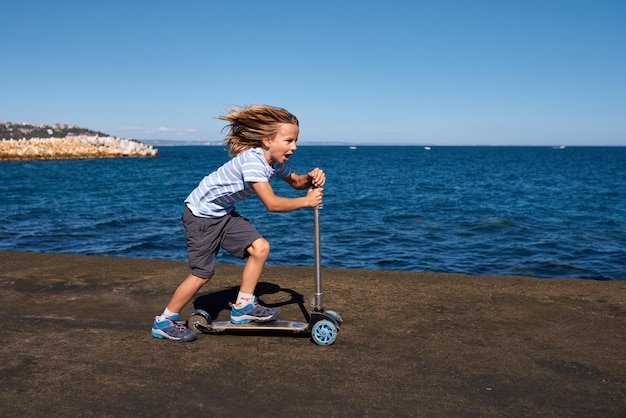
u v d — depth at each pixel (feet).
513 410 7.33
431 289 13.21
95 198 61.26
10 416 7.08
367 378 8.27
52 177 99.81
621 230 38.70
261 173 9.39
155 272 14.96
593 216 47.39
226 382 8.11
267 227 38.52
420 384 8.08
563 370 8.61
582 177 111.86
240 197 9.82
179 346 9.59
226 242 9.99
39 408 7.30
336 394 7.74
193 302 12.46
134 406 7.36
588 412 7.30
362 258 28.68
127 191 71.20
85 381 8.14
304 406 7.38
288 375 8.37
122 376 8.32
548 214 48.65
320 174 9.74
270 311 10.19
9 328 10.49
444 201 60.18
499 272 25.62
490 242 33.24
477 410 7.32
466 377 8.34
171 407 7.34
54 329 10.45
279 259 28.37
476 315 11.27
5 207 51.11
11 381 8.13
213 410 7.26
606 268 26.30
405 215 46.75
